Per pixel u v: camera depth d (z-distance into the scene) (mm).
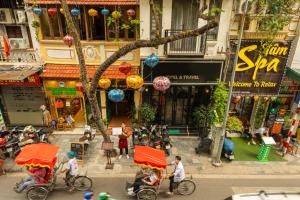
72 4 10805
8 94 12641
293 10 10602
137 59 12148
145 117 12398
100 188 9188
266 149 10875
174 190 8969
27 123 13398
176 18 11000
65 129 13164
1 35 12438
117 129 10695
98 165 10500
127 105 14148
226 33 11195
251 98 13312
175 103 13016
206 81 11914
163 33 11148
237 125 11734
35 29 11656
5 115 13141
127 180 9656
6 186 9141
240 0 10461
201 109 12570
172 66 11555
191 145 12258
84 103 12766
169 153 11344
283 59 11477
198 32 7879
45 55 12234
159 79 9594
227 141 11117
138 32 11539
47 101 12656
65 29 11758
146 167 8555
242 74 11805
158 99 12898
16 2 11641
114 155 11086
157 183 8414
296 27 11227
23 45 12586
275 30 10711
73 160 8578
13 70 11328
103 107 12859
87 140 11195
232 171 10375
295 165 10938
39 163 7711
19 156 7887
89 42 11828
